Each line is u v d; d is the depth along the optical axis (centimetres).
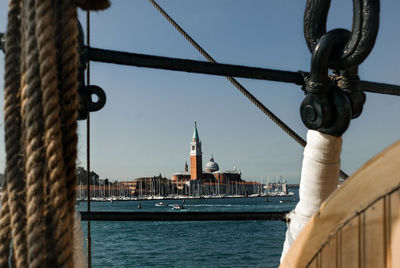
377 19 162
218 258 3719
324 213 117
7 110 106
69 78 106
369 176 107
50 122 101
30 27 102
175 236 5434
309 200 182
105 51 164
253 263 3453
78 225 144
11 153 105
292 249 127
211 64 180
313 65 171
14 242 102
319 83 171
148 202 16488
